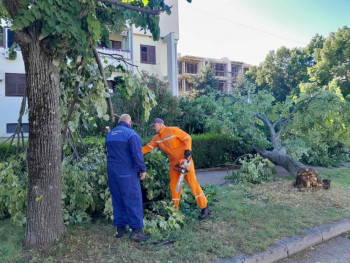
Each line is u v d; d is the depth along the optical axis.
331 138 9.93
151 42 20.23
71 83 5.25
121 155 4.22
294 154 9.09
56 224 4.02
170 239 4.27
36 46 3.76
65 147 5.44
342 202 6.11
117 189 4.23
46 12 3.42
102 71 4.92
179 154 5.17
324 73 27.81
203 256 3.75
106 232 4.46
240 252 3.91
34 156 3.89
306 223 5.00
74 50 4.29
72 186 4.89
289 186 7.16
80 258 3.64
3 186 4.70
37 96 3.83
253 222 4.96
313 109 9.16
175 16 20.75
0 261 3.53
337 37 27.58
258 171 8.33
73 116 5.36
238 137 10.60
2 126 16.44
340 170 10.07
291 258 4.15
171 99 12.77
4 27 15.75
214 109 11.82
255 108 9.79
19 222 4.54
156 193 5.34
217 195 6.68
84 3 4.04
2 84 16.41
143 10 4.39
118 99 11.95
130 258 3.67
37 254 3.70
